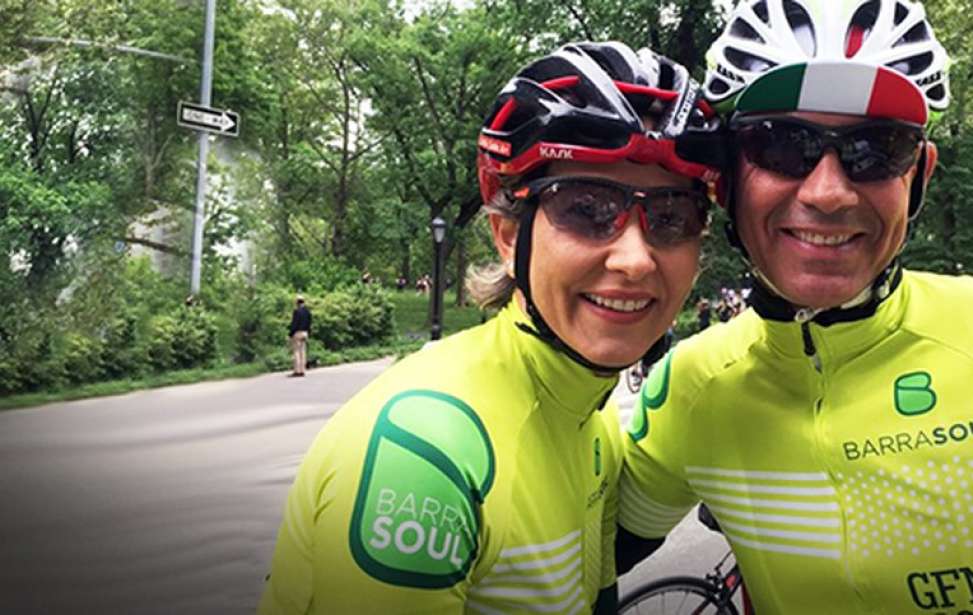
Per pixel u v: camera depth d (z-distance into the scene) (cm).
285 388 750
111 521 321
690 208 71
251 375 868
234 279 1008
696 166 69
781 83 68
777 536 82
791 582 81
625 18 1252
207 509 339
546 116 68
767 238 74
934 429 75
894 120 68
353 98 1822
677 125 68
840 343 77
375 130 1623
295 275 1241
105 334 812
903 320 78
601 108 68
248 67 1380
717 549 268
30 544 295
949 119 1198
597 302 69
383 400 68
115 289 849
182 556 284
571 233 68
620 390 602
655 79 73
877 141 68
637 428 97
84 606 241
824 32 71
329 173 1839
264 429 526
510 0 1374
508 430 71
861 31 72
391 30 1563
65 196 840
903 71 72
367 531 62
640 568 252
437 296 959
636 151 67
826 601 79
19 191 796
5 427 541
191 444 475
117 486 376
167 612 238
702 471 89
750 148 72
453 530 63
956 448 74
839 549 77
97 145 915
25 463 424
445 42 1477
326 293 1165
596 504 83
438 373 71
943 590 74
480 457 67
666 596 151
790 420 81
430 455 64
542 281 71
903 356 77
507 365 75
